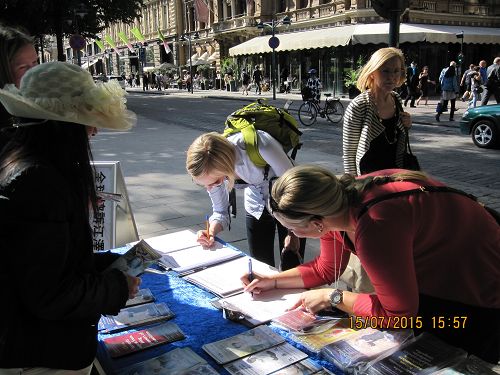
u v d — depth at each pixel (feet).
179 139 34.94
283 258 9.32
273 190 5.38
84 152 4.25
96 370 5.06
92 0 73.77
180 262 8.07
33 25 67.46
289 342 5.69
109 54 191.42
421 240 5.26
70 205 3.98
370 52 74.02
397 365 4.96
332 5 84.69
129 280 4.84
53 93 4.00
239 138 8.59
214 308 6.60
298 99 73.77
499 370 7.01
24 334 3.98
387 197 5.16
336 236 6.45
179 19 142.92
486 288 5.47
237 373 5.04
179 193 20.25
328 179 5.22
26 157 3.93
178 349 5.50
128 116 4.42
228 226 9.39
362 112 9.77
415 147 31.14
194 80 129.08
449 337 5.57
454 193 5.47
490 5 88.58
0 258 3.75
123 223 11.42
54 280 3.84
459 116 47.98
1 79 6.91
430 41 71.61
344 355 5.25
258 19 103.24
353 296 5.85
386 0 16.61
